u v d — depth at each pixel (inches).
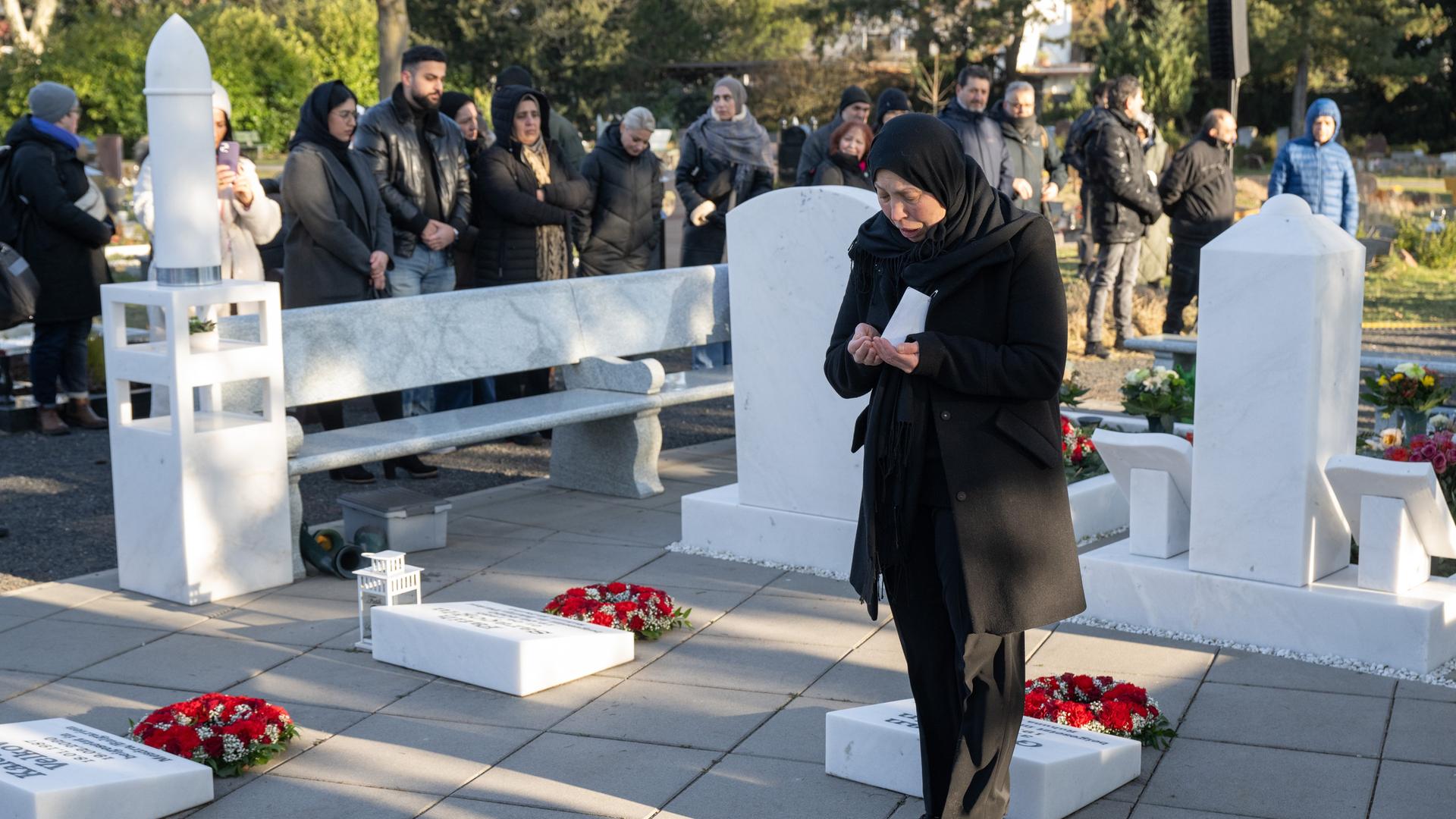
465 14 1694.1
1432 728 151.1
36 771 133.2
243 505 207.2
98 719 160.6
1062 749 133.5
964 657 114.4
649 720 157.9
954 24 1541.6
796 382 214.1
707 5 1868.8
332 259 274.4
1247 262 170.9
